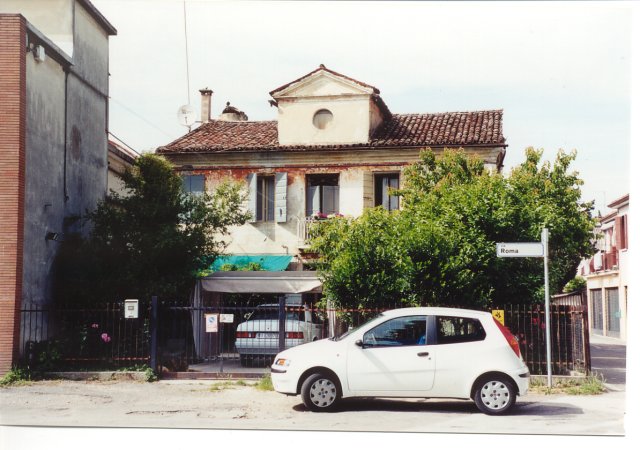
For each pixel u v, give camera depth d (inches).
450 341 452.8
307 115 1001.5
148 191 740.7
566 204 828.6
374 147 966.4
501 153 966.4
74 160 750.5
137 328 657.0
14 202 591.8
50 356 614.2
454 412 463.8
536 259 627.2
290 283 738.8
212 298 812.0
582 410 472.4
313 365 454.6
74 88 753.0
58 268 692.1
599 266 1573.6
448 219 634.2
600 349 1094.4
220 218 746.2
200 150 1005.8
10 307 583.2
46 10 751.1
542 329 610.9
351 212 975.6
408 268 605.9
